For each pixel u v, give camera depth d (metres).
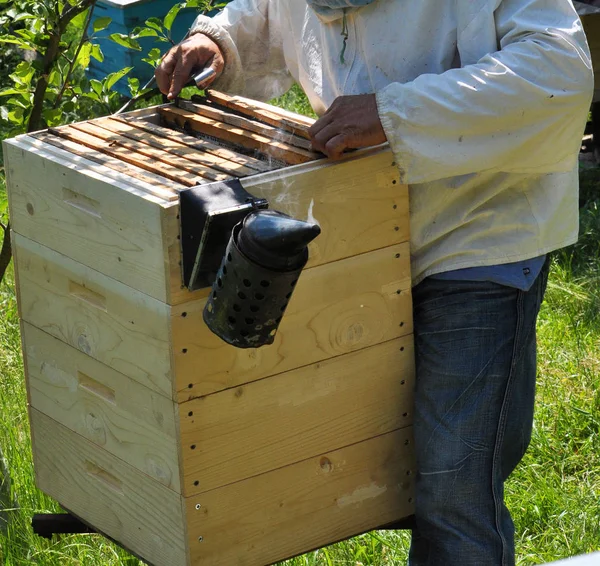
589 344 4.09
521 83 1.91
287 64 2.54
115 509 2.16
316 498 2.11
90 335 2.05
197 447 1.92
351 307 2.04
